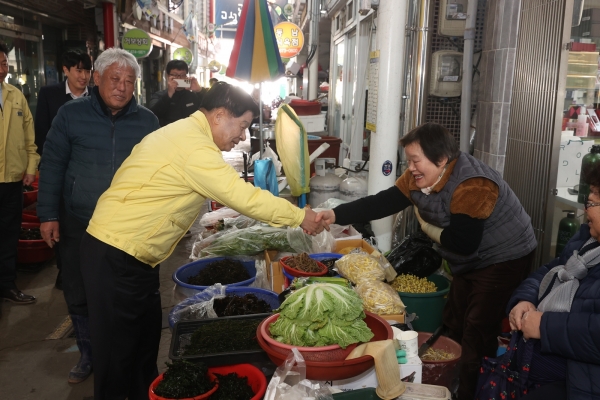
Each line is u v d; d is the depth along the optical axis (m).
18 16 6.99
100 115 2.77
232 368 2.15
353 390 1.95
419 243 3.36
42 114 4.10
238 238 3.69
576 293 1.75
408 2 4.08
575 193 3.17
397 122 3.89
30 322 3.81
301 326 1.85
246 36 4.46
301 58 15.91
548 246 3.21
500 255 2.40
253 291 2.91
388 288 2.75
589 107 3.26
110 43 9.70
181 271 3.41
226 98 2.16
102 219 2.18
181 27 19.08
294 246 3.60
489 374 2.01
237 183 2.10
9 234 4.08
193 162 2.08
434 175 2.32
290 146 4.14
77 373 3.02
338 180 4.90
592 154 2.90
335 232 3.86
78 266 2.89
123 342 2.29
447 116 4.27
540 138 3.17
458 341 2.86
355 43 7.03
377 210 2.68
